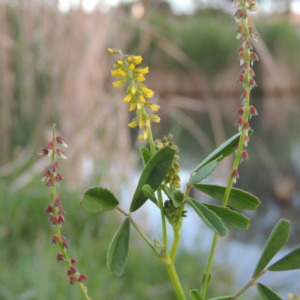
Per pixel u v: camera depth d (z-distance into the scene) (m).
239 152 0.37
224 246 1.69
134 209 0.37
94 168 1.78
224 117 4.80
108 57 1.96
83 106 1.85
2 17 1.84
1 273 1.17
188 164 2.78
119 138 1.91
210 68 5.72
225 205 0.37
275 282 1.46
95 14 1.87
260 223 2.17
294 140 3.93
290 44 6.01
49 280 1.13
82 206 0.36
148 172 0.37
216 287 1.36
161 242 0.38
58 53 1.86
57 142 0.36
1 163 1.84
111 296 1.15
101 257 1.38
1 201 1.52
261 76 5.81
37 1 1.86
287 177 2.84
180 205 0.37
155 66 5.41
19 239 1.48
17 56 1.84
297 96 6.05
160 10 5.85
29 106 1.87
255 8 0.37
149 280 1.34
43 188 1.63
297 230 2.07
